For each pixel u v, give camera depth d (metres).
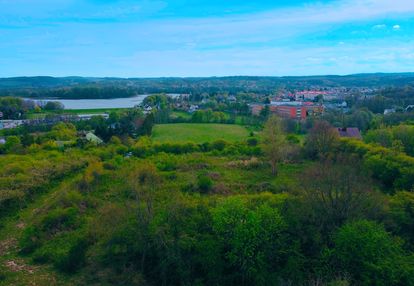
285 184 46.66
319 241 26.64
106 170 52.38
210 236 27.17
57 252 28.98
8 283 25.11
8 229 34.44
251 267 24.62
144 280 25.92
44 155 62.59
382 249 24.38
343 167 33.16
